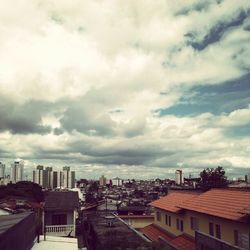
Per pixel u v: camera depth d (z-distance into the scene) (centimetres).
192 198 2897
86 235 3297
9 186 7462
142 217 4425
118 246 1884
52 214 3466
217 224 2195
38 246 2033
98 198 8856
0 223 1364
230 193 2495
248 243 1816
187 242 2527
